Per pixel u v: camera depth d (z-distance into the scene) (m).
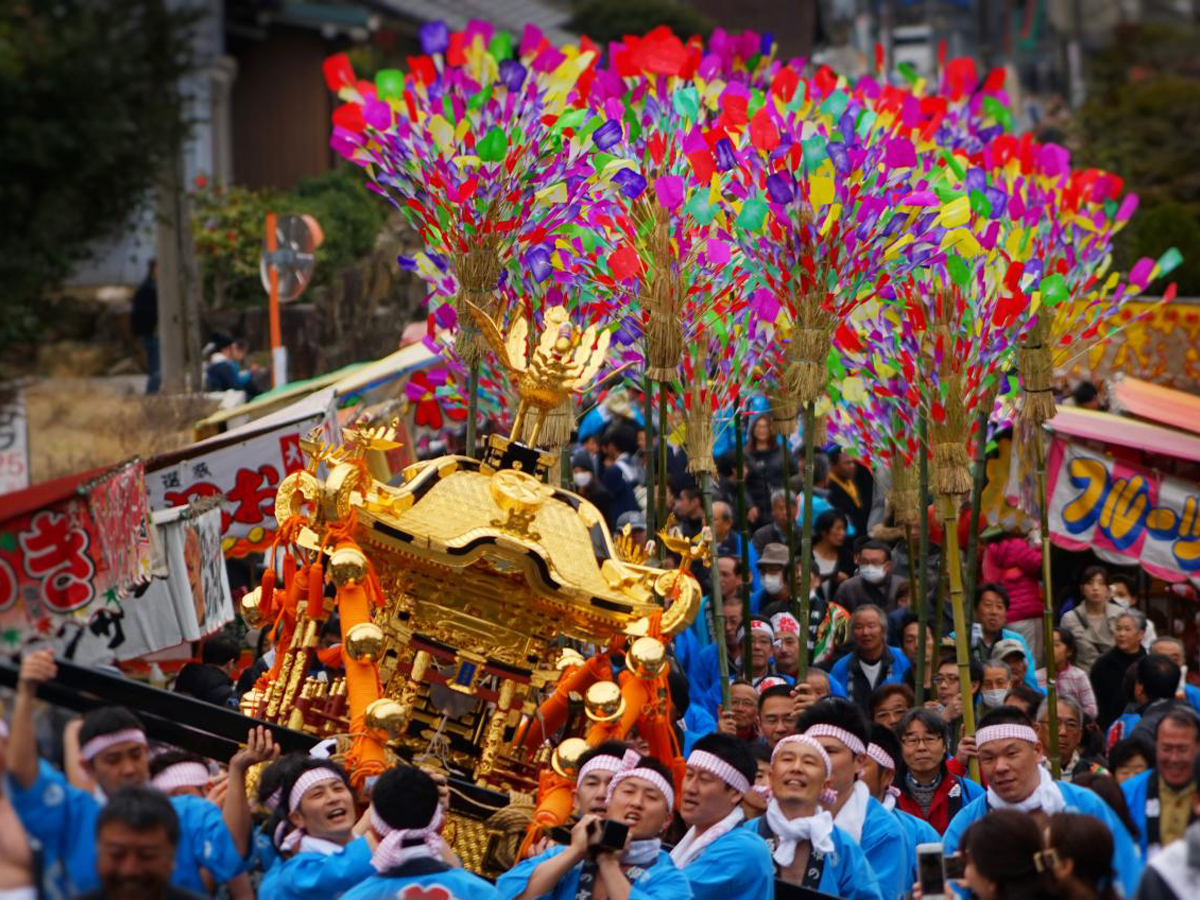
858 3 75.69
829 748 13.58
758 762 14.47
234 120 46.22
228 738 12.30
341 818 11.51
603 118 16.55
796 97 18.62
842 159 16.19
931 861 11.56
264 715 13.70
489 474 14.16
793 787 12.96
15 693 12.02
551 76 16.12
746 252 16.44
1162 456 23.17
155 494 19.00
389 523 13.44
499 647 13.66
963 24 81.62
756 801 14.17
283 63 46.62
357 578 13.12
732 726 16.31
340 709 13.59
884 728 14.95
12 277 17.12
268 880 11.38
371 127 15.71
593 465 25.03
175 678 18.03
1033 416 17.42
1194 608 25.70
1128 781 13.12
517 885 12.04
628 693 13.63
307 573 13.75
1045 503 17.34
